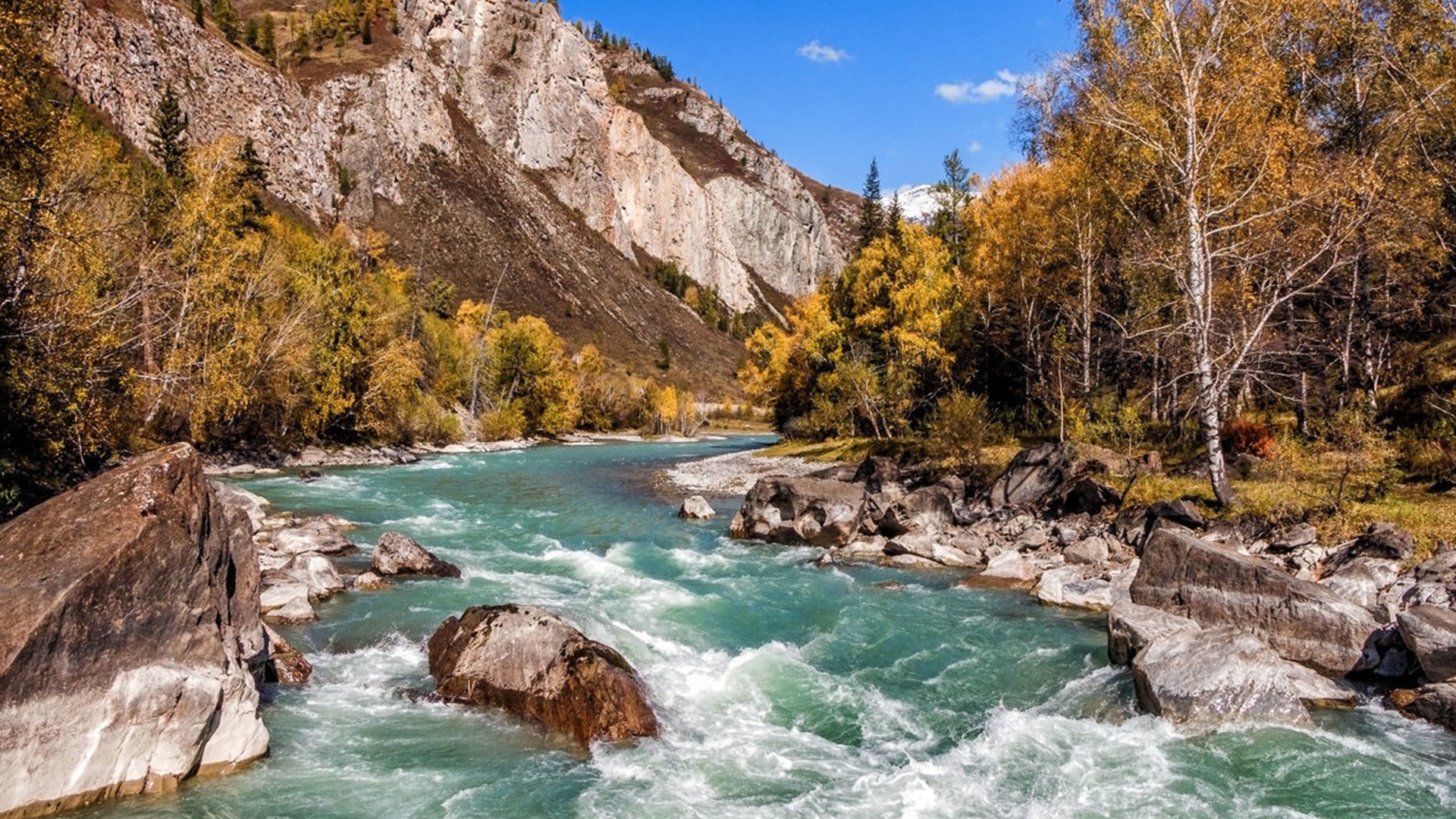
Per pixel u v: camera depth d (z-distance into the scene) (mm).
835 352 43469
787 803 7191
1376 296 22781
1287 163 18312
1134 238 22984
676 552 19078
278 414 39531
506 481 35125
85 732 6418
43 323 17922
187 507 7691
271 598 12438
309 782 7328
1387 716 8953
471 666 9445
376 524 21719
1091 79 20375
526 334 72938
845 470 29125
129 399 25203
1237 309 19500
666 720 8961
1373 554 12773
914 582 16312
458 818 6770
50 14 16688
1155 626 10586
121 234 26328
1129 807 7086
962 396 27312
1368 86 22312
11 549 6789
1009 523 20109
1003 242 28969
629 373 114812
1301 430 21547
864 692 10133
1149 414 26891
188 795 6883
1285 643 10609
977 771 7832
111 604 6727
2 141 16531
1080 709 9430
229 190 32312
